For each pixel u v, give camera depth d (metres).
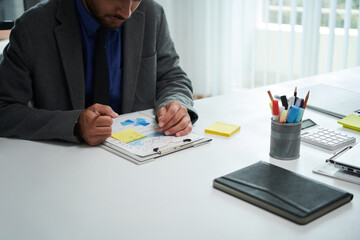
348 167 0.86
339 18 2.90
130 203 0.78
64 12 1.28
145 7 1.47
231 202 0.78
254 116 1.26
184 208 0.76
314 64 3.06
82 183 0.86
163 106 1.24
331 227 0.70
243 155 0.99
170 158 0.97
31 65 1.27
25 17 1.27
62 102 1.33
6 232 0.70
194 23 3.53
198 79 3.68
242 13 3.33
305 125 1.16
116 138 1.07
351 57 2.93
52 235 0.69
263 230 0.69
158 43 1.53
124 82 1.43
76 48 1.29
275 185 0.80
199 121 1.22
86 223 0.72
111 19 1.17
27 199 0.80
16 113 1.15
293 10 3.08
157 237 0.68
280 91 1.49
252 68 3.41
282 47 3.23
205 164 0.94
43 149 1.04
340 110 1.26
